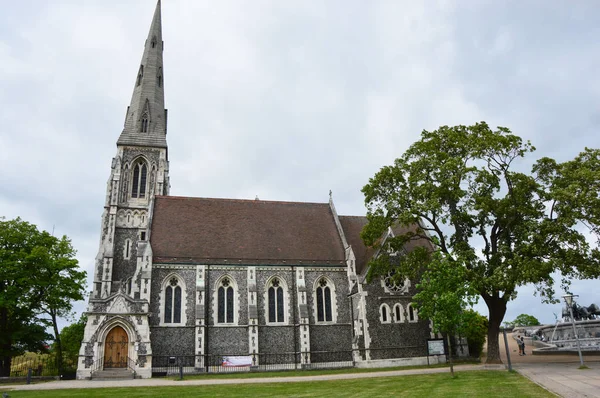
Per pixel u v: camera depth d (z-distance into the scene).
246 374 39.44
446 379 28.33
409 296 47.88
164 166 59.69
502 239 37.97
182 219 49.97
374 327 45.91
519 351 51.47
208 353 43.38
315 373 39.22
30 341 45.53
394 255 48.72
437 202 37.34
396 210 41.75
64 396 24.73
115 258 53.16
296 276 47.88
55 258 47.19
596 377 24.52
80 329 62.06
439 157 39.34
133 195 57.41
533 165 38.84
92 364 37.72
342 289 48.78
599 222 33.31
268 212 54.16
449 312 28.72
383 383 27.98
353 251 52.44
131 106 63.56
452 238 39.22
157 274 44.31
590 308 55.44
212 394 24.66
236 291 45.94
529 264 33.22
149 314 40.59
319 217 55.50
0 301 40.50
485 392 21.39
